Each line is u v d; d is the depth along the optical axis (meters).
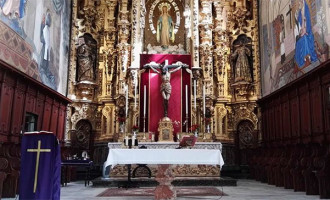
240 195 9.85
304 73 12.58
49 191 6.77
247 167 17.89
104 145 17.84
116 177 13.47
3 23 11.03
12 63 11.73
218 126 18.34
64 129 17.75
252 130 18.30
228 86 19.08
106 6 19.77
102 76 19.12
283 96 14.73
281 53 15.30
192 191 10.80
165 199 8.33
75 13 19.36
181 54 18.95
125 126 16.06
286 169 12.14
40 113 14.51
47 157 6.90
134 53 18.52
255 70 18.69
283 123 14.66
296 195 10.04
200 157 8.10
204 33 18.97
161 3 20.48
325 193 9.23
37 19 14.12
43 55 14.91
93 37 19.67
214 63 19.17
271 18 16.84
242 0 19.52
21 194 6.77
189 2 19.59
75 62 18.94
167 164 8.32
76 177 16.88
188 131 17.38
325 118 10.79
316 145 10.96
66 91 18.41
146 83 18.22
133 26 18.86
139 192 10.65
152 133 15.87
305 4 12.55
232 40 19.55
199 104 18.00
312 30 11.92
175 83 18.12
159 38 19.97
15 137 12.05
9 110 11.66
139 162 7.99
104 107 18.62
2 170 9.72
